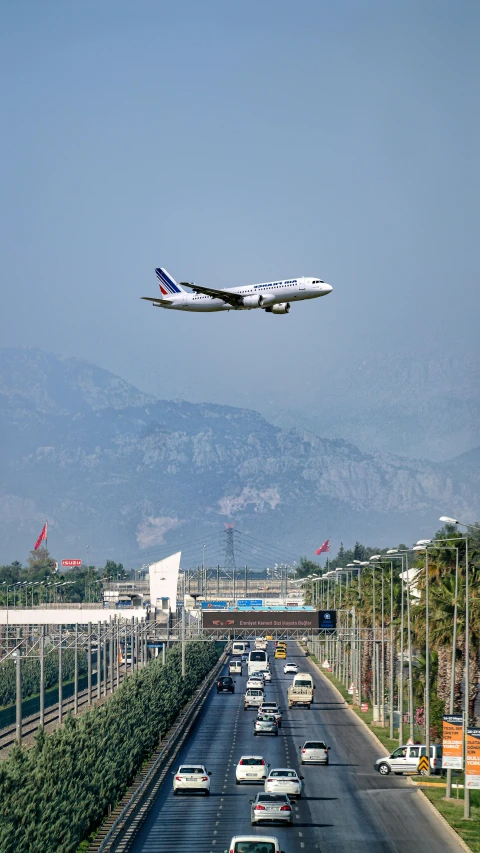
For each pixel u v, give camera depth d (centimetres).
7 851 19675
